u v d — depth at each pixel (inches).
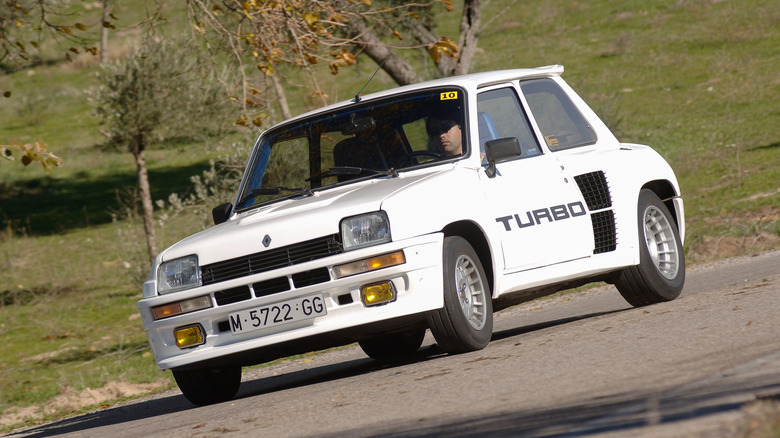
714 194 1834.4
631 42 4069.9
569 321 837.2
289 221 629.6
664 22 4328.3
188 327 642.8
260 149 759.1
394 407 474.0
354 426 441.1
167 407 780.0
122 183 3284.9
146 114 1950.1
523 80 762.8
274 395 658.8
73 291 2075.5
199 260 644.7
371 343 867.4
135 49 1973.4
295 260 621.3
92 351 1467.8
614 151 786.8
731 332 543.5
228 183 1641.2
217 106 1919.3
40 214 3014.3
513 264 669.3
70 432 717.9
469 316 643.5
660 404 374.3
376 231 610.2
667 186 836.6
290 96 2361.0
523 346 626.5
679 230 845.2
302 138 740.7
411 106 716.7
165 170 3380.9
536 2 4997.5
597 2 4859.7
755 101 2930.6
